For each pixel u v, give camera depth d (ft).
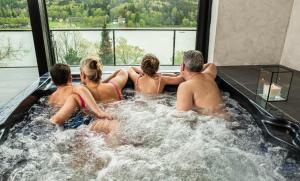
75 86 6.34
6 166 4.35
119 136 5.27
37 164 4.45
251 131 5.38
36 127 5.60
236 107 6.52
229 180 4.07
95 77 6.35
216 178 4.12
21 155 4.66
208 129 5.44
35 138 5.22
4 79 8.46
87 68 6.24
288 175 4.11
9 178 4.09
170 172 4.26
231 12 8.80
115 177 4.15
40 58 8.41
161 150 4.83
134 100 6.98
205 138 5.15
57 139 5.19
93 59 6.40
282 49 9.62
